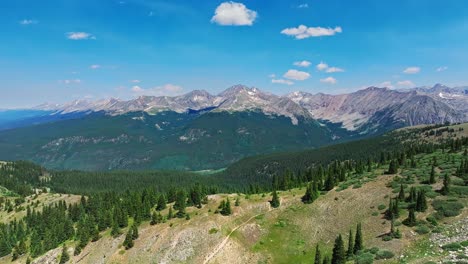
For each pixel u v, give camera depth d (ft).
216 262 392.68
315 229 415.85
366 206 411.34
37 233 643.45
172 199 588.50
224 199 506.07
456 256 262.06
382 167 581.94
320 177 575.79
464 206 339.16
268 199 494.18
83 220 639.76
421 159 565.94
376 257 295.28
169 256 412.98
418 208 351.05
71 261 476.13
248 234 427.74
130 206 569.23
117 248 453.17
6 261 584.40
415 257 279.69
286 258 385.91
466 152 534.78
